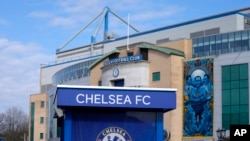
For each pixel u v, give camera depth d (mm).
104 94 15391
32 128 113125
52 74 128875
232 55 61250
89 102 15211
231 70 61000
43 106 109875
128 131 16094
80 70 93250
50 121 68062
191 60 64375
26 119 158750
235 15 83438
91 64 81688
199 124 62219
